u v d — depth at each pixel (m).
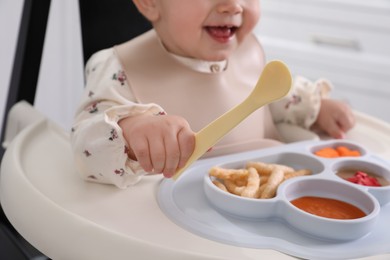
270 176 0.61
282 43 1.87
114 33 0.88
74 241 0.51
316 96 0.85
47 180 0.63
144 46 0.74
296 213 0.53
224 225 0.55
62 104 1.32
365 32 1.74
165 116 0.57
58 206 0.55
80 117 0.68
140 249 0.48
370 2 1.73
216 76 0.77
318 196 0.60
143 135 0.56
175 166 0.54
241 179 0.62
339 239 0.52
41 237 0.54
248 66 0.84
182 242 0.51
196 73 0.75
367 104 1.77
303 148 0.72
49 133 0.77
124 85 0.70
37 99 1.33
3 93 1.23
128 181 0.61
